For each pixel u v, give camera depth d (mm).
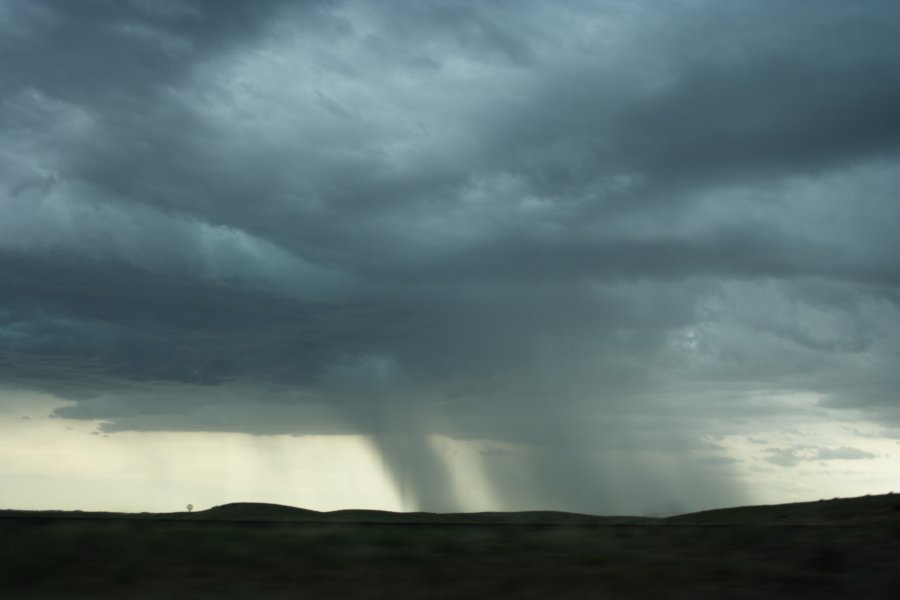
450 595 14750
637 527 23719
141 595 14820
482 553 18797
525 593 14906
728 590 15086
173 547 19109
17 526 22688
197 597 14633
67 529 21656
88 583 15742
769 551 18891
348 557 18047
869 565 17094
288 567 17141
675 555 18547
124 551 18625
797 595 14758
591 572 16578
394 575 16406
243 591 15086
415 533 22219
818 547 19062
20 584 15703
